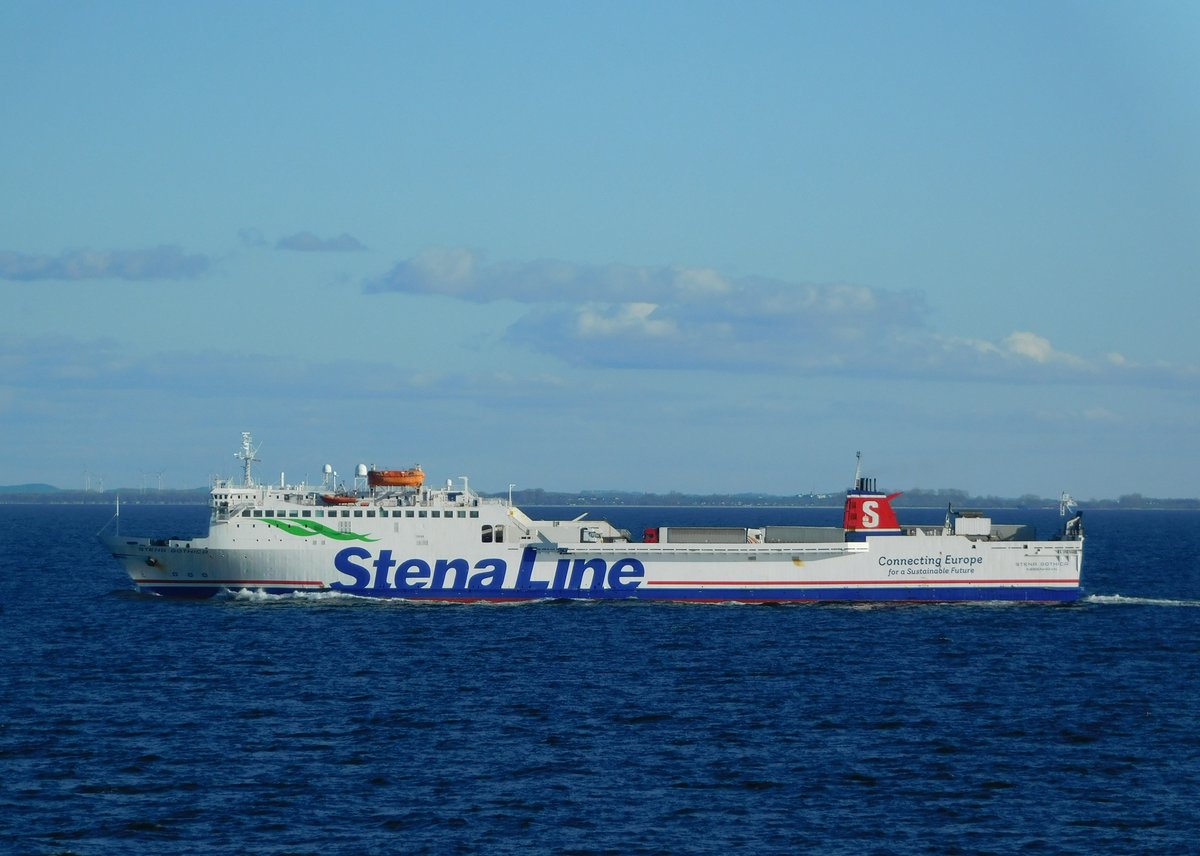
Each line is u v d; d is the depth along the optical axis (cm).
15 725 15750
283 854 11481
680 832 12112
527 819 12394
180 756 14388
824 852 11675
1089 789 13512
